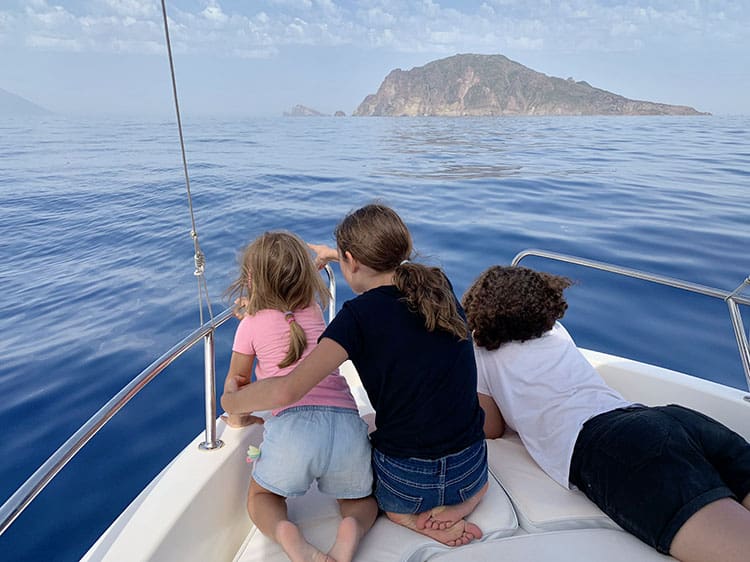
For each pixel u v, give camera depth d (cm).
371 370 143
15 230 730
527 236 586
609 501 144
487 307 180
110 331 397
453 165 1361
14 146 2075
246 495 173
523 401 175
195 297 457
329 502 163
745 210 712
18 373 339
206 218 741
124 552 129
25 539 206
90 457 252
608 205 759
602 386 172
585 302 401
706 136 2392
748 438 190
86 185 1085
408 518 151
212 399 165
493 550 139
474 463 149
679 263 492
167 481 152
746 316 376
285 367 158
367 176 1146
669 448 138
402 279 147
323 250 204
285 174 1185
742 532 122
